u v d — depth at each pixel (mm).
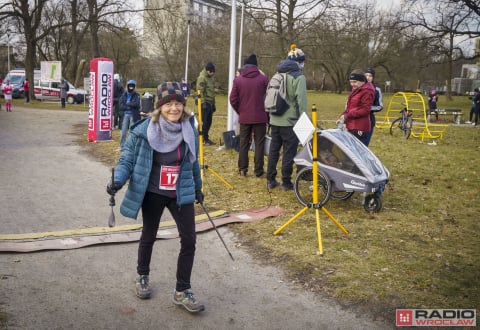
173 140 3650
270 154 7473
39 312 3701
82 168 9352
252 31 26344
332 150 6363
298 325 3691
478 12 27172
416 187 8148
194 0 35625
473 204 7191
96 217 6148
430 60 33062
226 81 40188
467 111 30297
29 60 32500
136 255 4910
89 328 3520
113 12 31500
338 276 4465
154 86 51344
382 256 4973
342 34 24547
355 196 7355
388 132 16484
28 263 4590
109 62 12648
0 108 24250
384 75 52281
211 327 3625
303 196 7188
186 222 3775
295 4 22922
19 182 7953
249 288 4293
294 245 5250
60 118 20781
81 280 4301
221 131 14883
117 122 15836
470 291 4219
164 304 3945
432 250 5207
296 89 6918
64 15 43438
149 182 3711
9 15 31906
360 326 3684
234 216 6191
